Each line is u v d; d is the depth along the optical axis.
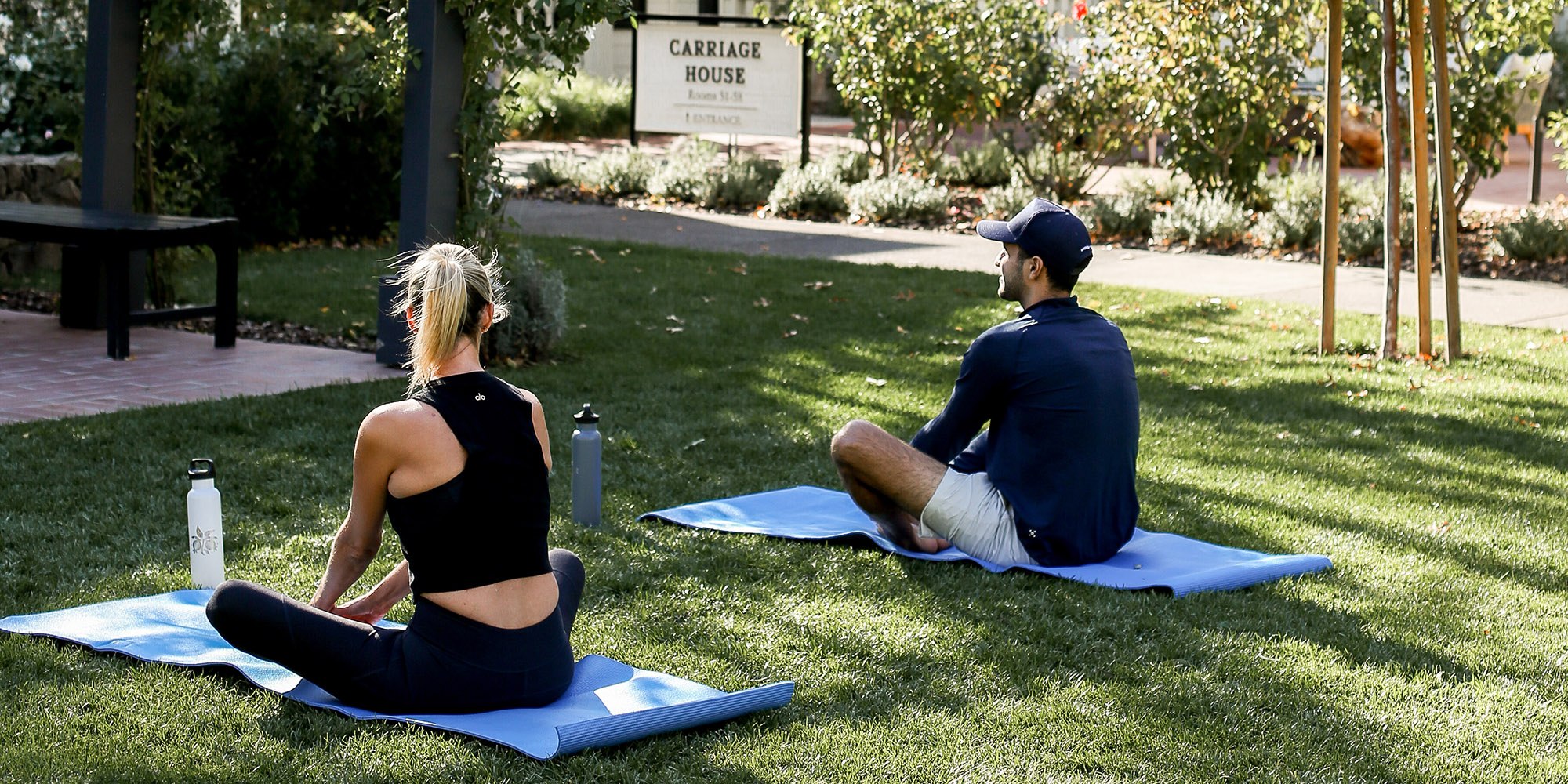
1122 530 5.30
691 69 18.61
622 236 14.34
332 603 3.76
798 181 16.47
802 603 4.80
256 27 13.62
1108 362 5.16
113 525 5.39
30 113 13.10
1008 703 4.00
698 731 3.78
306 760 3.49
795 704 3.98
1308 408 7.87
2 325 9.51
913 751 3.67
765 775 3.52
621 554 5.26
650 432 7.12
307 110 13.68
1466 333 9.98
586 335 9.53
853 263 12.84
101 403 7.39
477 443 3.52
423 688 3.62
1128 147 17.23
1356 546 5.58
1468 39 15.43
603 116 25.86
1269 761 3.67
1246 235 14.39
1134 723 3.88
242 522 5.49
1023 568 5.11
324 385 7.88
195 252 10.18
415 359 3.59
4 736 3.61
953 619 4.66
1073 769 3.61
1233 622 4.67
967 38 16.83
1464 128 14.12
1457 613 4.82
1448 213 8.91
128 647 4.12
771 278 11.86
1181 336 9.84
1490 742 3.81
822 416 7.54
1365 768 3.64
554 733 3.56
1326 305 9.30
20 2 13.73
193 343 9.12
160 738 3.62
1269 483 6.48
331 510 5.68
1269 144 15.55
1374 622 4.72
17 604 4.59
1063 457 5.12
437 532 3.54
